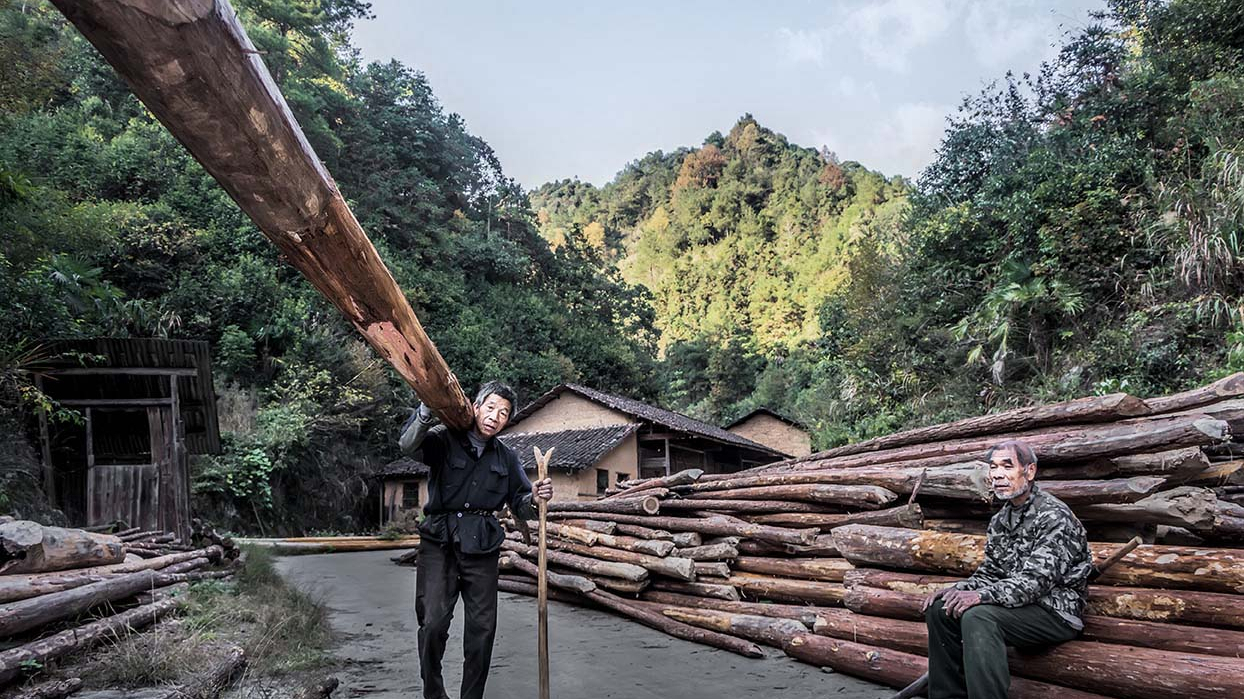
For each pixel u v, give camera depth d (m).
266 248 21.12
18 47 10.30
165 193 20.92
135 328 14.50
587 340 34.16
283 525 16.27
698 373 51.75
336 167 29.58
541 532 3.28
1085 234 12.64
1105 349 11.35
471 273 33.78
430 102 39.03
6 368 7.70
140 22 0.84
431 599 3.03
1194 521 3.22
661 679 4.06
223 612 4.88
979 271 14.60
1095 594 3.20
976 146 16.81
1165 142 13.31
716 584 5.71
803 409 28.73
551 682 4.00
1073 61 16.28
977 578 3.13
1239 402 3.68
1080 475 3.76
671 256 99.75
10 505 7.43
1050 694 3.04
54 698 2.99
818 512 5.39
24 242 9.52
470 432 3.19
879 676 3.88
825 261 75.81
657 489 6.87
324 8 35.59
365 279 1.70
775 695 3.73
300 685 3.58
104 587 4.16
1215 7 13.27
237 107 1.04
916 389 14.96
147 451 10.27
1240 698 2.49
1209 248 10.64
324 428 18.30
